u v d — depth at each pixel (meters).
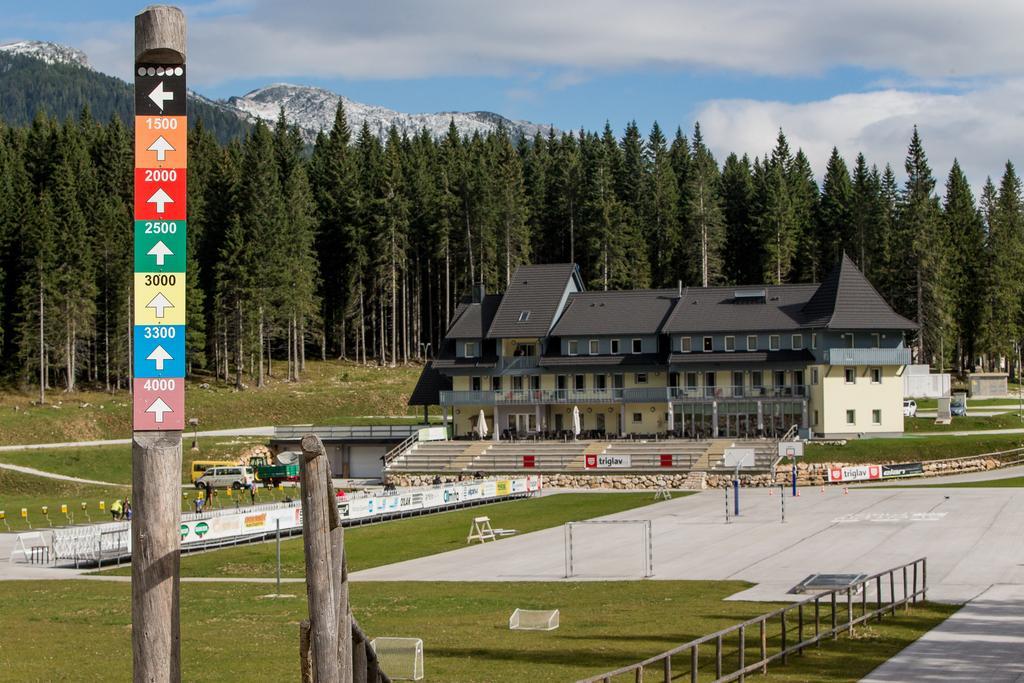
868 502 83.56
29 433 133.12
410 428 119.50
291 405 153.88
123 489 110.25
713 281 175.62
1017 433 110.38
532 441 114.25
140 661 17.98
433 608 48.53
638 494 96.19
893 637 37.44
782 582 53.06
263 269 161.25
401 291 191.25
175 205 18.34
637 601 48.97
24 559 69.88
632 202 188.62
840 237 178.75
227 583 58.97
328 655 17.73
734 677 29.73
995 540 63.91
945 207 167.88
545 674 33.69
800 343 116.56
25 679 35.41
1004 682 30.45
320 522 17.78
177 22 18.36
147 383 18.23
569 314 125.81
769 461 101.25
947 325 157.00
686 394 117.25
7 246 158.75
